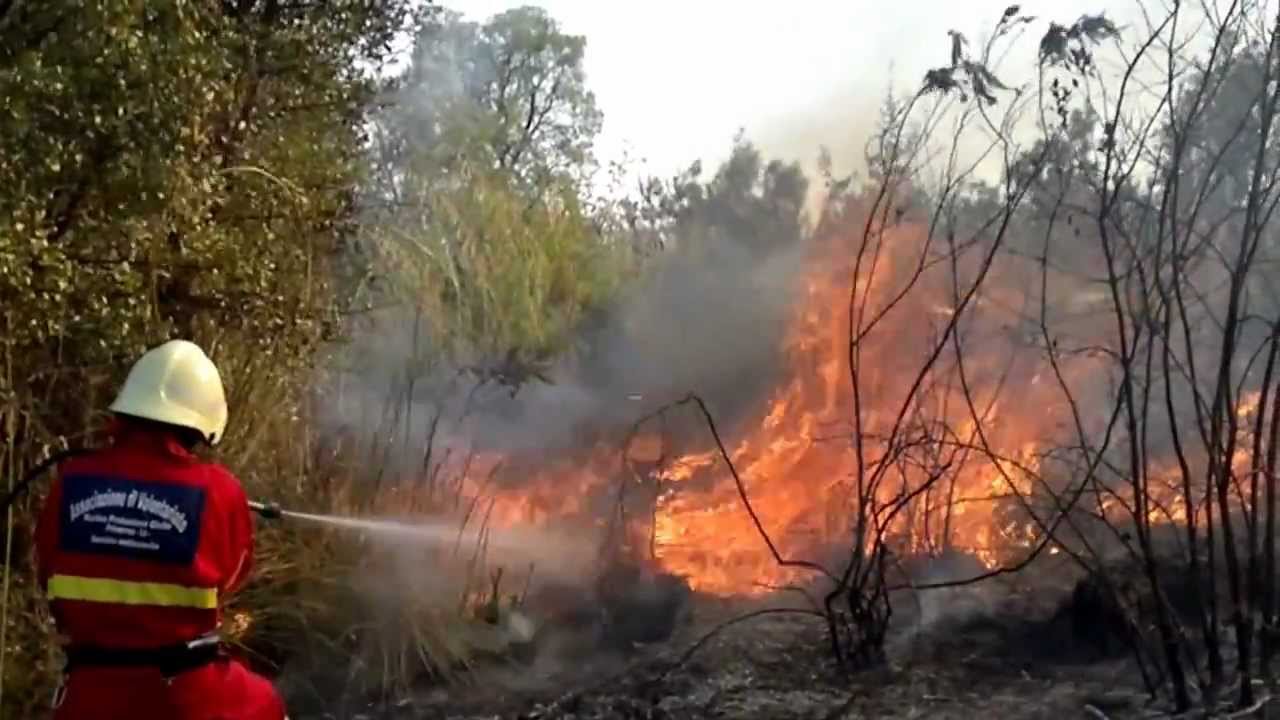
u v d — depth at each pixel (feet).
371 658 23.85
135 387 12.89
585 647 25.34
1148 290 19.71
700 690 21.21
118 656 12.12
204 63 19.83
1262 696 17.74
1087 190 23.16
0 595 18.35
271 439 23.66
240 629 22.24
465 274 32.71
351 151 29.04
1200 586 18.15
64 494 12.42
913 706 19.42
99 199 18.61
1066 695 19.27
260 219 24.06
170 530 12.26
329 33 27.25
